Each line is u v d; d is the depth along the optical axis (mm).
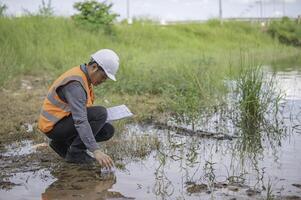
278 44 27047
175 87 8281
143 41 19891
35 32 14594
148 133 6219
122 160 5004
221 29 27062
